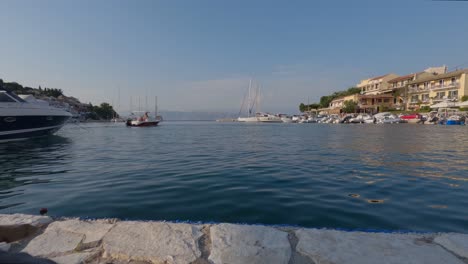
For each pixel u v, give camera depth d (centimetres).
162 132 2720
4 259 163
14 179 564
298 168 676
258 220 334
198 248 218
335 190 467
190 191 462
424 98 4638
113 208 378
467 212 355
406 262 191
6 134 1459
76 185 509
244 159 836
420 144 1252
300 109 9125
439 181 530
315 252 208
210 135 2203
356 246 216
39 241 232
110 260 204
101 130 3177
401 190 464
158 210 369
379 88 5906
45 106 1620
